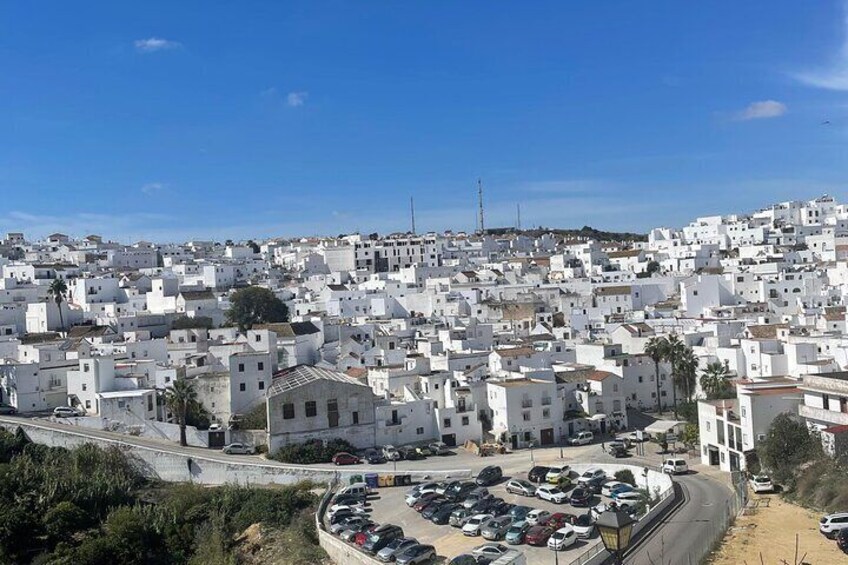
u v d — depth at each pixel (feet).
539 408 407.23
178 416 407.44
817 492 272.92
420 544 255.29
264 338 526.98
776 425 310.86
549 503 306.14
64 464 378.73
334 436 395.34
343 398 398.01
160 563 307.17
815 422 310.86
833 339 418.10
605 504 299.17
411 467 365.20
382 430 402.72
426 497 314.96
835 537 235.61
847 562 215.92
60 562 293.02
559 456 376.48
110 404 419.95
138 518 325.21
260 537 308.40
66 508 330.95
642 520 258.37
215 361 492.13
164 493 364.79
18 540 314.96
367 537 269.44
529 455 382.83
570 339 554.05
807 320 524.11
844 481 269.03
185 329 604.08
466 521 283.79
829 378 315.99
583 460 365.40
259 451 398.42
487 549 245.65
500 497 317.01
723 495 293.43
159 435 418.72
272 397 387.55
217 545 307.99
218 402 437.58
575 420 418.10
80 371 442.50
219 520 325.83
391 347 552.00
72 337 572.92
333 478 353.51
